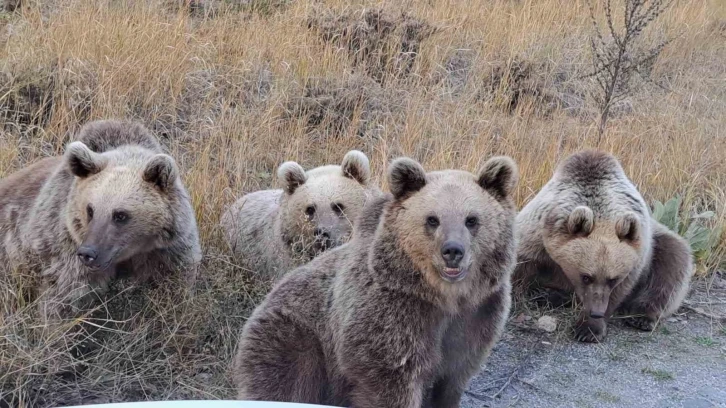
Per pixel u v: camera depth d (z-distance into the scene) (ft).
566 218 15.96
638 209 16.12
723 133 22.02
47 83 19.20
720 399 14.47
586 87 24.38
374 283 12.88
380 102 21.47
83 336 14.07
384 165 18.28
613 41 27.07
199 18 24.30
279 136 19.62
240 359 13.35
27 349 13.55
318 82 21.40
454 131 20.17
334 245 15.93
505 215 13.01
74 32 20.25
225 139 18.90
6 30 21.21
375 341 12.77
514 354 15.31
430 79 22.82
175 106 19.75
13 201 14.84
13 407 13.26
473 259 12.78
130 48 20.17
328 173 16.81
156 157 14.19
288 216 16.25
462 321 13.17
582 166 16.40
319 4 25.18
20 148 17.87
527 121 21.56
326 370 13.34
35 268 14.20
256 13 24.18
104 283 14.28
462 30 26.37
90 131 15.29
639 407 14.24
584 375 14.90
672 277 16.26
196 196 16.47
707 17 33.50
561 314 16.37
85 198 14.01
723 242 18.01
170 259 14.53
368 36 23.81
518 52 24.90
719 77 28.02
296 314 13.33
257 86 21.03
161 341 14.14
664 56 28.48
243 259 16.03
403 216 12.85
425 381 13.23
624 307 16.71
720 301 17.06
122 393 13.82
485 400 14.25
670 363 15.28
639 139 20.89
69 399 13.57
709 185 19.79
